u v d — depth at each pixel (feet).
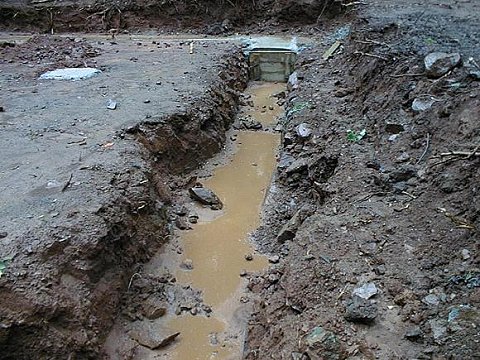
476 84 11.34
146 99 15.19
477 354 6.44
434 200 9.58
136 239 10.61
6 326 7.59
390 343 7.00
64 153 11.81
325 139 13.48
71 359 8.07
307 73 18.95
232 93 18.67
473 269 7.88
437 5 19.84
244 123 17.57
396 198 10.08
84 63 18.99
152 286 10.27
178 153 14.08
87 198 9.99
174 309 9.93
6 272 8.07
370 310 7.43
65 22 27.12
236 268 10.97
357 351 6.95
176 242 11.66
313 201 12.05
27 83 16.79
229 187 13.99
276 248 11.46
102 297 9.10
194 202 13.12
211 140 15.42
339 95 15.85
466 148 9.95
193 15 26.63
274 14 26.09
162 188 12.53
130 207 10.64
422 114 11.64
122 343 9.09
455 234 8.60
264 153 15.79
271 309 8.93
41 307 7.97
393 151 11.49
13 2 27.71
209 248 11.57
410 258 8.46
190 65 18.88
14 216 9.30
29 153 11.80
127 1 27.02
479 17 17.43
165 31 26.40
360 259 8.64
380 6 20.20
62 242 8.79
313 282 8.46
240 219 12.59
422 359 6.64
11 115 14.02
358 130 13.11
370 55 15.20
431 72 12.33
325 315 7.69
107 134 12.84
